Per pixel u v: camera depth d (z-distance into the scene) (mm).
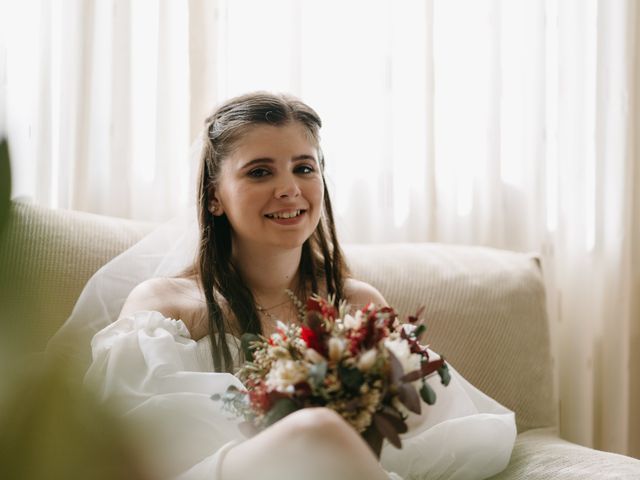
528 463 1585
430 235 2367
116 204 2123
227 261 1782
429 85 2342
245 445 1133
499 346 1910
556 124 2475
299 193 1672
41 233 1743
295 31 2238
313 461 1016
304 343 1223
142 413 1337
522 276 2010
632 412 2566
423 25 2338
